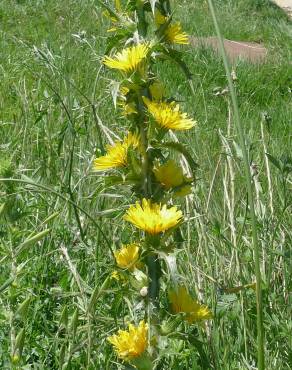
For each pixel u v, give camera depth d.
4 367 0.51
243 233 0.71
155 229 0.41
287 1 3.52
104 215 0.56
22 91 1.12
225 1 3.04
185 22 2.47
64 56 1.30
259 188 0.67
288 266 0.66
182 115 0.44
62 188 0.68
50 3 2.12
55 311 0.60
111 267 0.43
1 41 1.66
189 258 0.62
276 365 0.55
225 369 0.53
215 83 1.67
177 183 0.44
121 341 0.42
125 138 0.44
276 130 1.33
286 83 1.85
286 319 0.60
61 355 0.48
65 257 0.56
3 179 0.46
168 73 1.58
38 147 0.85
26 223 0.68
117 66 0.43
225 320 0.59
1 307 0.54
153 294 0.43
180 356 0.50
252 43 2.54
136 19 0.44
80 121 0.87
